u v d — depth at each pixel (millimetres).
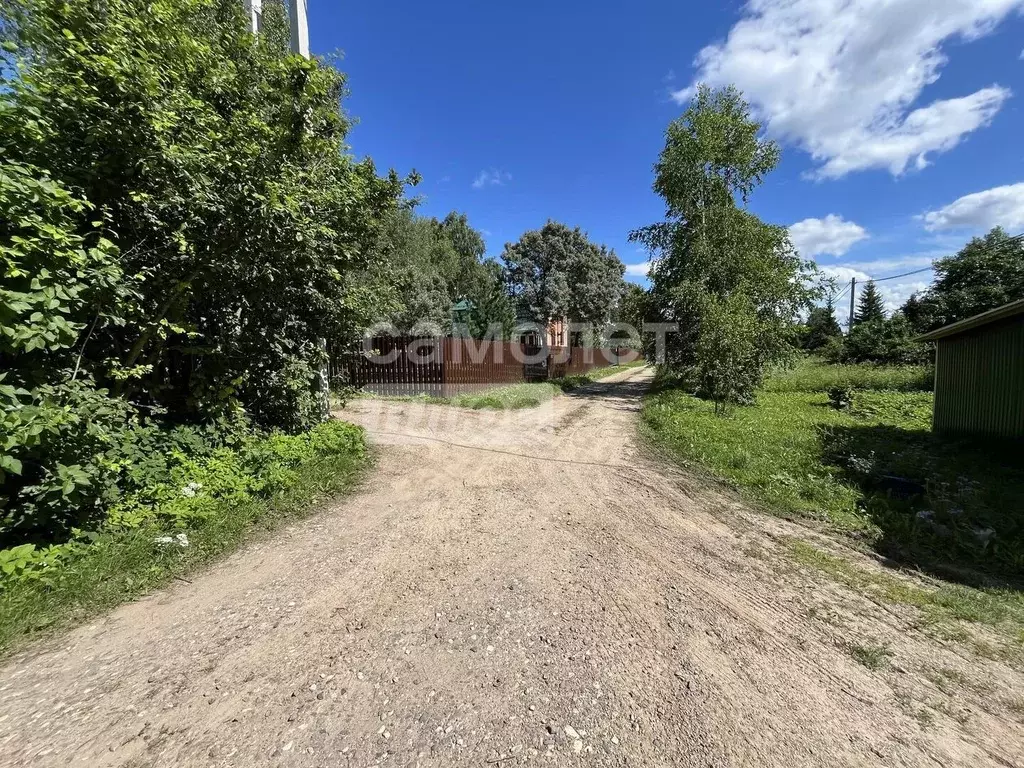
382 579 3336
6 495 3238
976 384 8352
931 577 3510
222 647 2547
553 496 5262
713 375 13469
